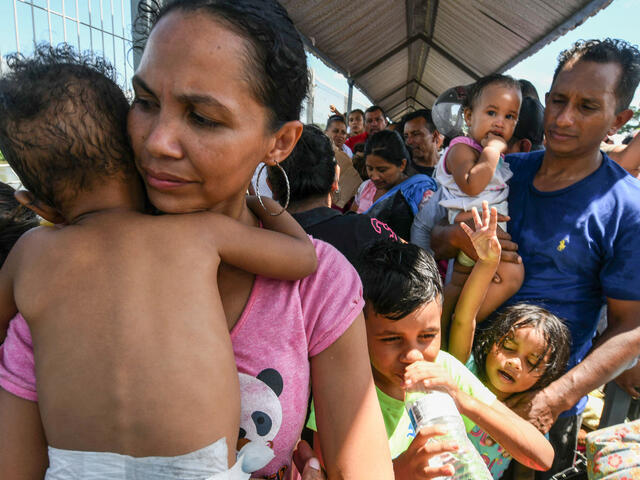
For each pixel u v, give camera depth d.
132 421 0.67
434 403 1.19
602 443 1.53
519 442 1.48
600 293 1.92
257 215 0.99
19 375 0.76
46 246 0.76
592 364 1.74
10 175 1.86
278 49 0.72
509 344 1.73
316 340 0.88
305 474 0.90
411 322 1.39
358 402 0.87
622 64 1.73
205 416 0.69
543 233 1.91
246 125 0.73
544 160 1.98
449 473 1.09
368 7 6.27
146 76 0.71
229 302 0.86
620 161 2.44
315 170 2.00
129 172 0.82
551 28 5.54
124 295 0.71
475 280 1.78
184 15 0.69
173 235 0.76
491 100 2.17
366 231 1.95
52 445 0.69
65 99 0.76
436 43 9.17
